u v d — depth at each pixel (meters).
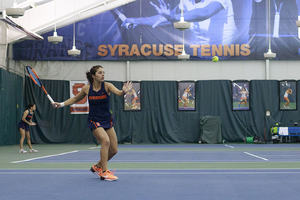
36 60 17.34
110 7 17.11
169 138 16.77
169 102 16.94
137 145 15.45
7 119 15.25
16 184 4.34
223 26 17.12
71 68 17.50
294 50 17.03
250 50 17.09
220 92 16.89
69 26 17.28
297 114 16.73
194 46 17.19
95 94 4.55
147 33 17.20
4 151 11.79
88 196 3.54
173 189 3.97
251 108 16.81
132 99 16.92
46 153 10.70
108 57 17.25
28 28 14.61
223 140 16.61
